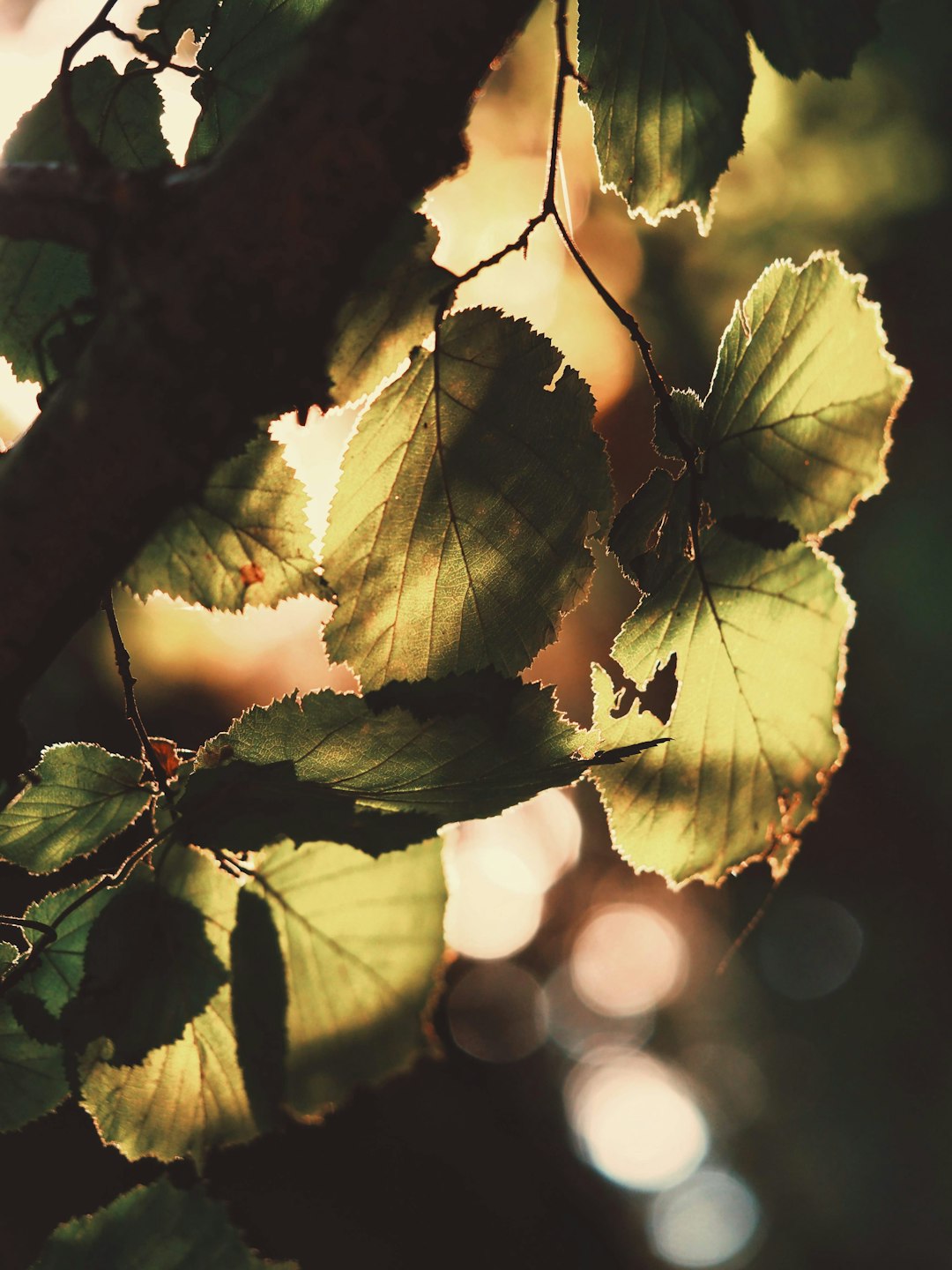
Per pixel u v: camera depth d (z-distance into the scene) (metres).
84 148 0.61
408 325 0.65
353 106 0.61
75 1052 0.65
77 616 0.61
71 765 0.66
